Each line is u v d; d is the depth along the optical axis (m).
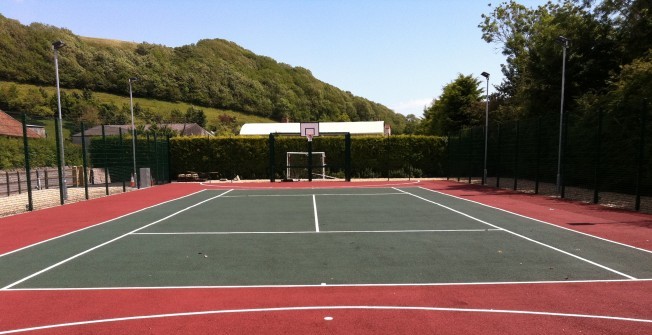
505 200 16.48
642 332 4.61
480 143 24.48
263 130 44.31
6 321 5.01
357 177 30.00
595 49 23.61
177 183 26.59
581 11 23.69
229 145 29.36
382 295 5.80
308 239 9.43
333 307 5.38
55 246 8.90
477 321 4.91
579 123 17.22
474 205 15.05
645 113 13.04
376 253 8.11
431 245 8.76
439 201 16.33
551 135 18.81
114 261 7.64
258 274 6.80
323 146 29.88
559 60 24.03
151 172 24.95
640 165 13.14
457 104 39.38
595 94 21.80
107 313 5.22
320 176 29.42
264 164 29.66
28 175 14.31
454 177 27.78
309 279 6.52
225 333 4.62
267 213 13.41
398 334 4.58
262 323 4.89
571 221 11.55
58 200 17.39
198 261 7.61
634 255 7.85
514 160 21.19
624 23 21.69
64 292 6.00
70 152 26.80
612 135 15.59
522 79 32.31
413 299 5.64
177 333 4.63
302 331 4.66
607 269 6.96
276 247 8.67
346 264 7.36
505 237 9.52
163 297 5.77
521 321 4.91
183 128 61.12
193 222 11.80
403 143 30.16
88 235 10.05
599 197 16.39
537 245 8.71
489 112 35.66
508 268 7.05
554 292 5.88
